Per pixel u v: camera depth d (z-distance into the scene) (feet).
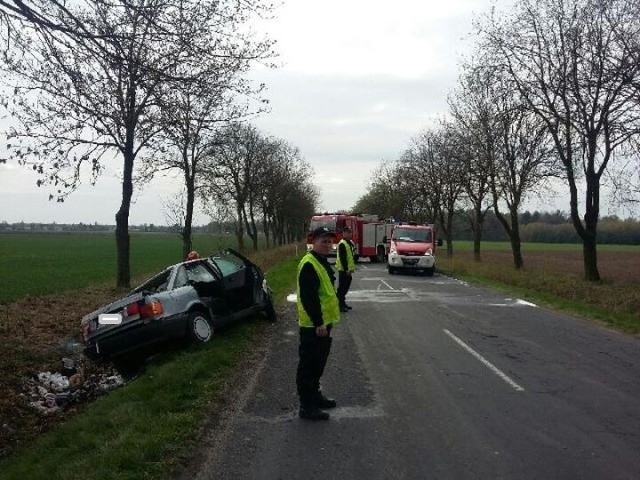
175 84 30.17
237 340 34.04
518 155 91.09
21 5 23.85
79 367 32.96
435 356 30.73
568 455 16.92
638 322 41.83
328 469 16.14
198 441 18.48
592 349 32.76
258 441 18.44
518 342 34.76
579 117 67.56
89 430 20.16
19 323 41.37
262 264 94.07
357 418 20.58
